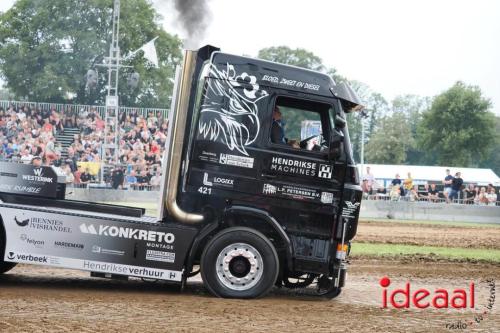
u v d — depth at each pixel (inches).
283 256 413.4
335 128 394.6
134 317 326.0
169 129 400.2
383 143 3093.0
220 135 396.2
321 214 399.2
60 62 1911.9
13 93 1940.2
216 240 389.1
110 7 1927.9
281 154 397.1
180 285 437.7
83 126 1486.2
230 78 398.0
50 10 1914.4
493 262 631.2
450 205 1262.3
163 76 1983.3
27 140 1472.7
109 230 390.9
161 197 398.3
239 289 390.3
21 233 388.2
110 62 1565.0
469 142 2716.5
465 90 2751.0
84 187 1375.5
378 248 710.5
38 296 375.6
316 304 389.7
